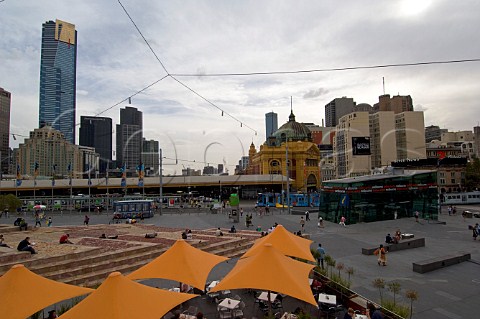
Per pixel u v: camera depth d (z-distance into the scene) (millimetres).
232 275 12430
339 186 44719
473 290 17844
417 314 14750
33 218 54250
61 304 15039
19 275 10688
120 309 9148
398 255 25891
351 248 28531
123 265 20875
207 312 14414
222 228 40375
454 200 77625
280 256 13188
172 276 13352
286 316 12484
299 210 60156
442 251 27484
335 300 13867
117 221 47188
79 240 27078
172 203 71562
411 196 48938
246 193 103562
